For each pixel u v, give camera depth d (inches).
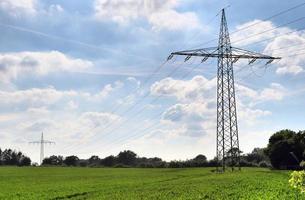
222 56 3142.2
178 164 7741.1
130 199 1958.7
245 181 2659.9
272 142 5620.1
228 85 3415.4
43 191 2689.5
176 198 1892.2
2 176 4741.6
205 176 3582.7
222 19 3211.1
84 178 4178.2
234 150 3708.2
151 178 3818.9
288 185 2167.8
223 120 3442.4
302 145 5246.1
